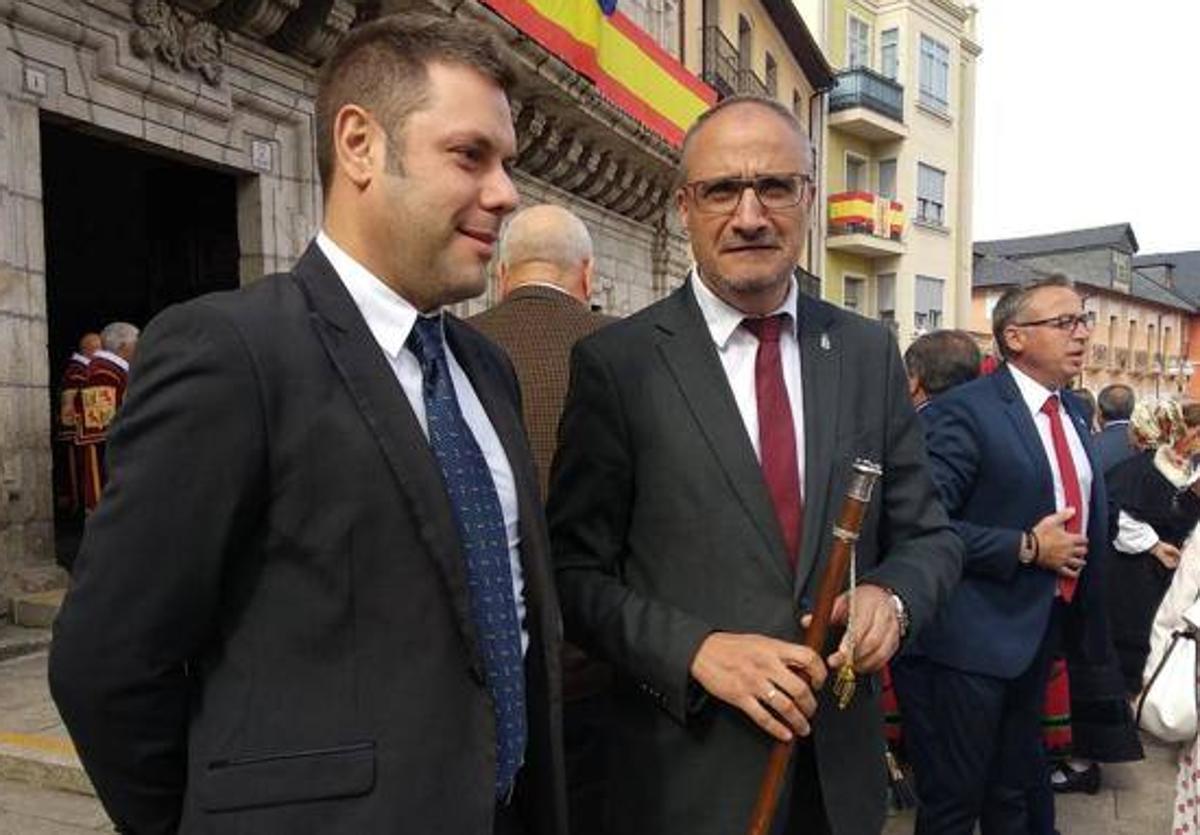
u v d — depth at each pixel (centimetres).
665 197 1255
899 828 326
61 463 680
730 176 160
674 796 160
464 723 116
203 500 105
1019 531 252
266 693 109
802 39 1944
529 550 137
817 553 159
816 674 144
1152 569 412
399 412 115
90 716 110
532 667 136
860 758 164
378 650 111
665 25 1300
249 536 110
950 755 255
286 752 108
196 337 107
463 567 117
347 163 120
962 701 252
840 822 158
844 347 176
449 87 116
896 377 181
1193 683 237
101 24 491
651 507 164
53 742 329
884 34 2412
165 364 106
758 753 156
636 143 1053
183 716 115
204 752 110
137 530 104
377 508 112
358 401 113
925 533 177
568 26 836
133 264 893
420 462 115
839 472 163
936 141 2500
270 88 606
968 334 372
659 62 1058
